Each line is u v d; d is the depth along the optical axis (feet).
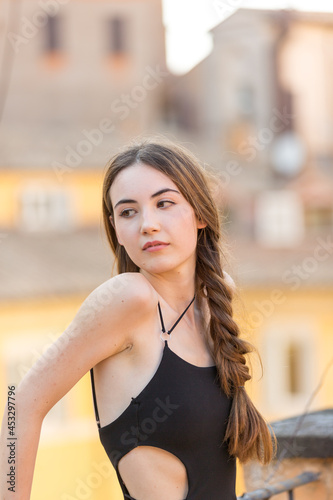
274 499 8.66
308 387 47.93
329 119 76.13
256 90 76.48
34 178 61.26
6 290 40.91
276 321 47.09
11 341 40.47
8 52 66.59
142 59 73.87
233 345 6.22
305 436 8.42
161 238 5.87
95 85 72.79
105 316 5.52
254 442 6.25
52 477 39.01
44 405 5.49
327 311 48.21
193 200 6.07
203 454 5.79
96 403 5.88
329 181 73.31
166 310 5.98
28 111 71.10
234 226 70.13
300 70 75.87
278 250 59.36
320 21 45.14
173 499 5.72
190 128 77.10
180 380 5.71
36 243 54.60
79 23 72.79
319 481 8.34
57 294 41.24
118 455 5.72
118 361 5.74
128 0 73.20
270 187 71.56
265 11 67.41
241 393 6.10
